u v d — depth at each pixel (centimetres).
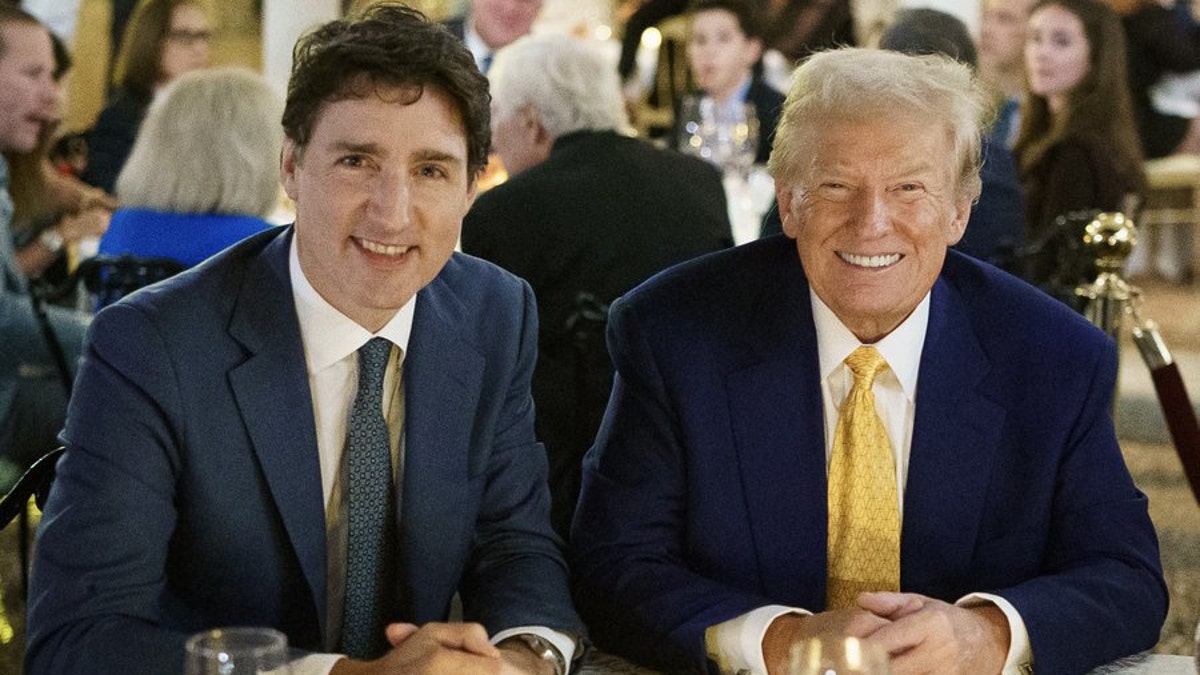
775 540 185
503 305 188
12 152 455
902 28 411
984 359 188
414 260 167
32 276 435
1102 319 309
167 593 176
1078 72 512
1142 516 189
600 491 190
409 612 177
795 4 671
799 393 186
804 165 181
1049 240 378
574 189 342
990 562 186
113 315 169
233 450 169
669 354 188
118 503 164
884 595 169
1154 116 782
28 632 164
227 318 171
